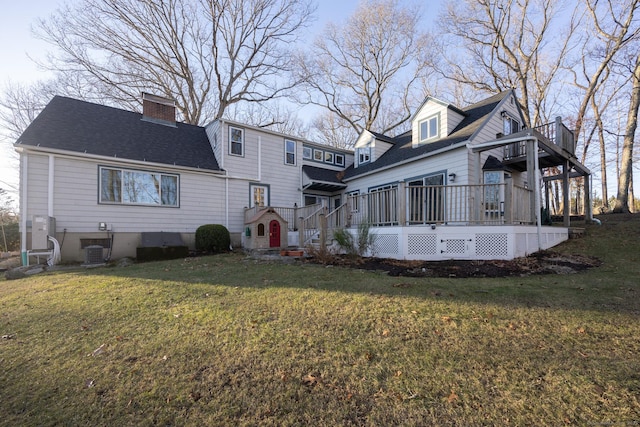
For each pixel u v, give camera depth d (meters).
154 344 3.09
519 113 12.93
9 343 3.20
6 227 15.21
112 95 19.02
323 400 2.16
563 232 9.43
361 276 5.75
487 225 7.12
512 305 3.81
